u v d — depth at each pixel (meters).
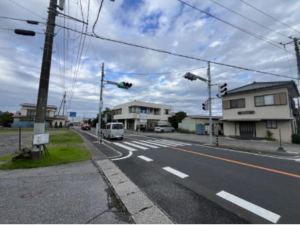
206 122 27.69
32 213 2.64
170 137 18.08
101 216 2.62
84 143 11.33
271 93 14.78
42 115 5.98
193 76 11.83
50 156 6.39
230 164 6.08
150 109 37.62
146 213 2.71
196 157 7.29
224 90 11.27
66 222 2.43
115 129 14.91
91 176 4.55
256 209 2.90
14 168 5.07
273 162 6.50
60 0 6.53
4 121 35.19
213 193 3.56
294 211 2.84
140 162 6.36
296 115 17.98
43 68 6.07
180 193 3.56
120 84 12.95
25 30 5.82
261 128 15.42
